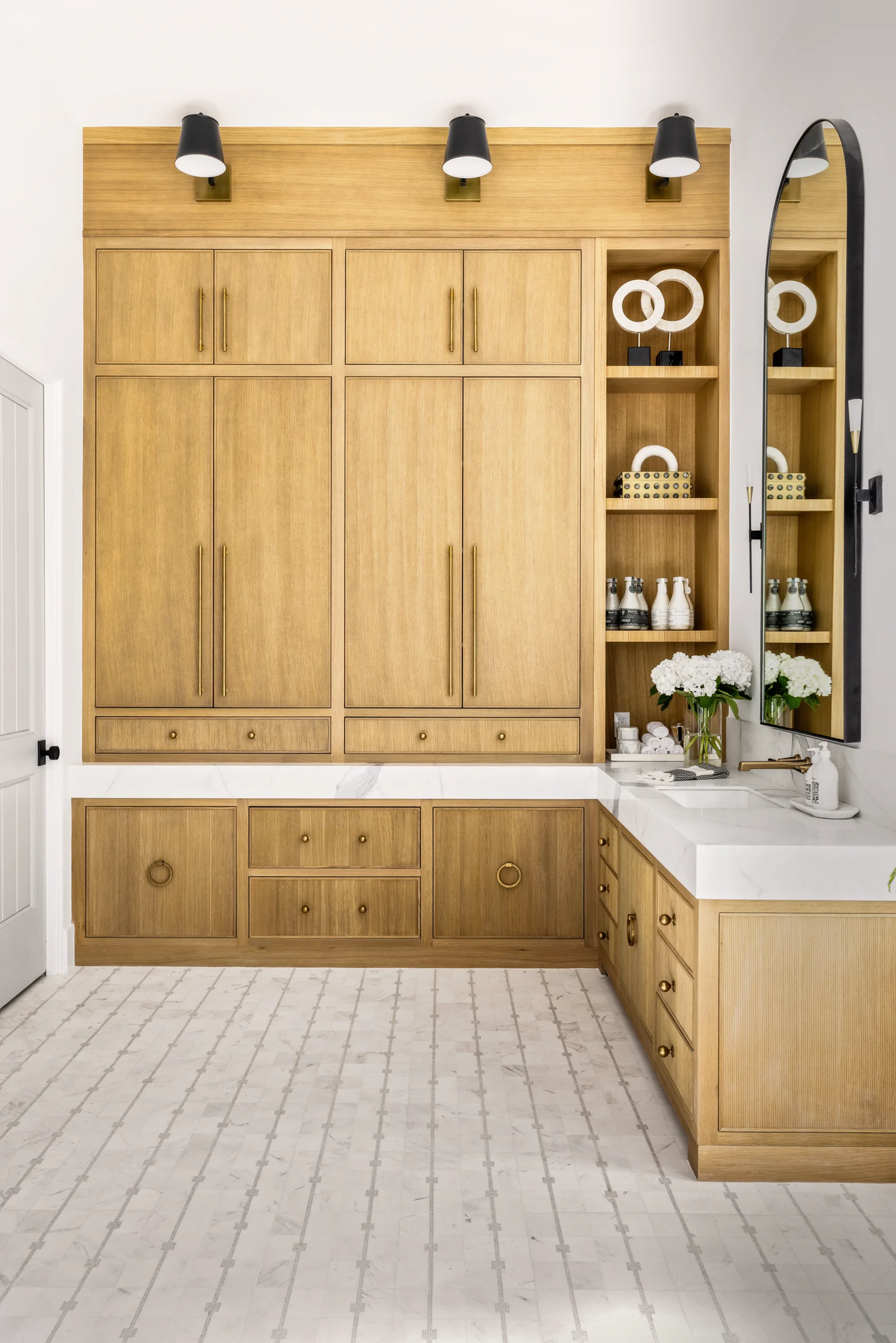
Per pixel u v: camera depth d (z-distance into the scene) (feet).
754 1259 6.02
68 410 11.43
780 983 6.93
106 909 11.64
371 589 11.76
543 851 11.60
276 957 11.64
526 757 11.81
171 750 11.81
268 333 11.68
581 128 11.59
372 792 11.50
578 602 11.78
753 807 8.59
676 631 11.84
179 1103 8.04
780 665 9.72
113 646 11.78
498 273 11.65
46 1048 9.16
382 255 11.67
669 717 12.84
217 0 9.11
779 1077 6.96
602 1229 6.33
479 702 11.80
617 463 12.81
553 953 11.63
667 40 9.78
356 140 11.59
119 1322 5.41
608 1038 9.46
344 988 10.89
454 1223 6.38
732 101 11.03
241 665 11.78
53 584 11.27
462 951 11.63
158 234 11.64
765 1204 6.65
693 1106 7.08
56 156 10.90
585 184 11.67
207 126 10.73
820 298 8.61
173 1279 5.77
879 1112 6.95
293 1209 6.50
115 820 11.62
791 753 9.52
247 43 9.84
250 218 11.64
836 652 8.23
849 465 7.95
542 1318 5.46
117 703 11.81
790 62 9.57
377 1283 5.76
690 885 7.06
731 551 11.70
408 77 10.48
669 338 12.73
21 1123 7.66
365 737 11.79
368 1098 8.16
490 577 11.76
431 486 11.72
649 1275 5.85
